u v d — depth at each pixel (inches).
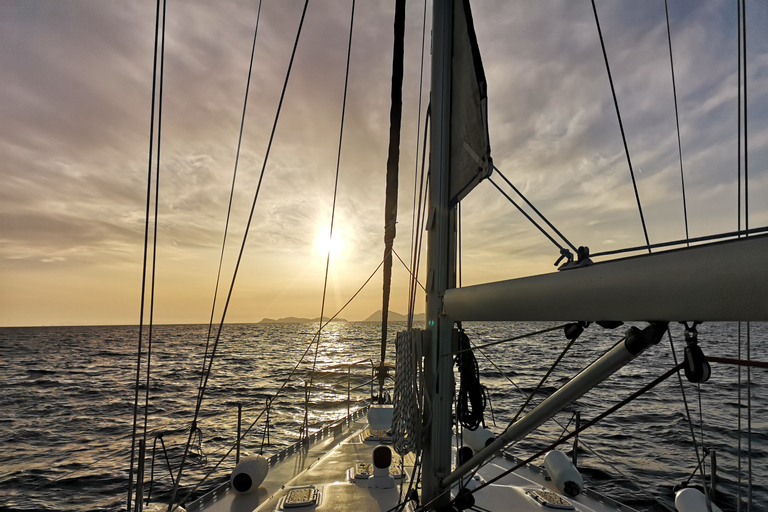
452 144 102.1
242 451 500.1
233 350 2402.8
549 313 56.3
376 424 275.7
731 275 32.3
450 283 101.0
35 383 1196.5
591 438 471.5
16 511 366.6
